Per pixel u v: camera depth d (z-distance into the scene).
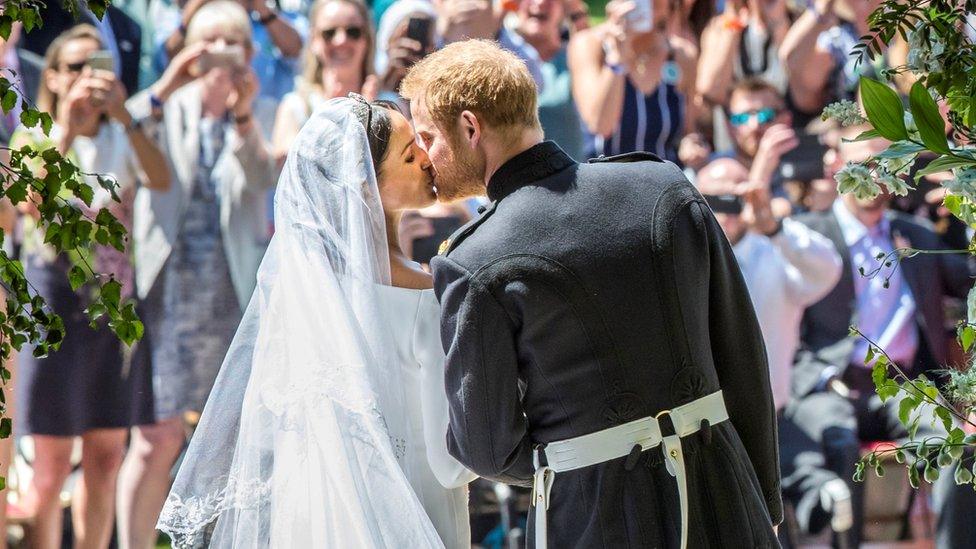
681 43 14.08
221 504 6.18
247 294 13.09
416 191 6.43
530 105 5.65
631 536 5.23
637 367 5.31
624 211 5.42
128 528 12.28
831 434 12.81
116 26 13.09
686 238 5.48
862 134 4.88
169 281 12.74
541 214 5.38
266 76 13.59
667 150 14.05
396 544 5.72
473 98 5.55
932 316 13.52
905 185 4.80
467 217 12.80
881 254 5.16
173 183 12.85
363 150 6.17
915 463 5.10
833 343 13.36
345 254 6.03
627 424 5.30
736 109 13.99
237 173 13.09
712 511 5.33
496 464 5.43
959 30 4.83
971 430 11.35
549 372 5.34
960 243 13.76
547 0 13.76
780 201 13.77
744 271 13.29
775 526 5.91
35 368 11.88
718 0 14.25
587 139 13.97
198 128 13.00
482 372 5.30
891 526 12.77
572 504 5.36
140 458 12.36
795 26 14.09
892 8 5.00
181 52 13.05
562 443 5.39
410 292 6.20
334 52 13.27
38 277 11.84
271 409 5.97
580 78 13.91
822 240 13.45
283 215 6.14
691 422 5.38
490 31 13.79
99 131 12.52
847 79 14.13
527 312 5.26
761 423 5.78
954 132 5.07
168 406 12.51
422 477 6.17
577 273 5.27
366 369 5.85
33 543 11.92
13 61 12.46
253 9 13.47
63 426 11.95
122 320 4.93
